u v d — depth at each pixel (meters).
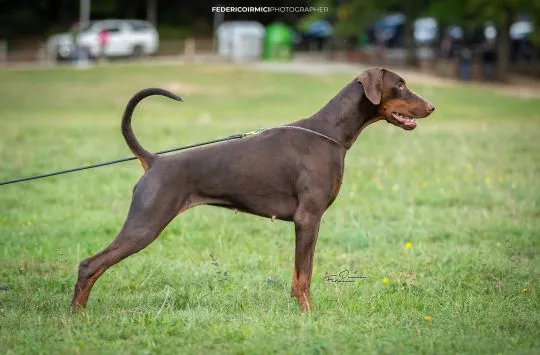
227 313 8.35
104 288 9.49
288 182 8.22
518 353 7.05
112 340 7.43
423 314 8.35
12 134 22.69
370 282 9.78
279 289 9.31
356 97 8.52
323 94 36.12
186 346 7.21
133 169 17.41
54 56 53.41
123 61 53.94
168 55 59.84
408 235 12.04
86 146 20.53
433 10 47.75
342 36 54.94
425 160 18.36
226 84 39.12
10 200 14.28
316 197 8.19
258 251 11.32
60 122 26.55
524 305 8.75
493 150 19.95
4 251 11.06
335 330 7.57
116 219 12.99
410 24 52.06
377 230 12.31
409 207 13.88
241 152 8.19
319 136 8.37
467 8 46.41
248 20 65.81
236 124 25.47
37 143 21.05
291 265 10.64
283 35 54.03
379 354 7.03
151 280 9.83
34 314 8.22
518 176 16.61
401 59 54.28
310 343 7.21
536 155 19.30
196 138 21.75
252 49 55.28
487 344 7.27
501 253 11.13
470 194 14.80
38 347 7.13
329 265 10.57
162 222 7.99
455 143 21.19
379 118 8.66
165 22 72.06
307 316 7.97
